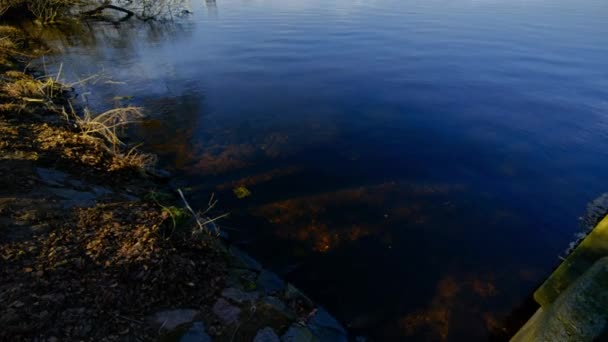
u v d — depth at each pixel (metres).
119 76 13.00
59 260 3.49
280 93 11.59
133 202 5.21
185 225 4.91
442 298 4.47
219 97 11.20
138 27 22.95
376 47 17.34
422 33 20.17
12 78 10.20
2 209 3.95
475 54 15.97
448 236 5.52
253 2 33.91
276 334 3.55
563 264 2.97
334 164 7.50
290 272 4.75
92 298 3.21
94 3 28.59
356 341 3.88
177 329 3.25
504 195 6.57
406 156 7.88
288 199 6.27
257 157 7.68
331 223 5.70
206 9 29.73
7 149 5.36
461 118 9.75
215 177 6.84
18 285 3.07
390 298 4.46
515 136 8.75
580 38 18.83
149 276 3.67
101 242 3.92
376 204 6.22
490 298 4.48
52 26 21.75
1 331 2.64
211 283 3.98
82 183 5.27
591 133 8.88
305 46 17.72
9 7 21.03
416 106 10.56
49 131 6.70
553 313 2.35
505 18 24.66
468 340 3.95
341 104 10.72
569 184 6.91
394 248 5.24
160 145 7.98
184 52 16.78
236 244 5.15
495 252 5.23
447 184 6.88
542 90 11.70
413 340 3.94
